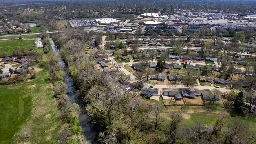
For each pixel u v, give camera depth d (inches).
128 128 4503.0
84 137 4753.9
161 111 5438.0
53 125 5103.3
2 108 5807.1
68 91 6678.2
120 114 5029.5
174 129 4564.5
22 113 5585.6
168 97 6156.5
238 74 7869.1
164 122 4963.1
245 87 6820.9
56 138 4694.9
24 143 4576.8
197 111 5556.1
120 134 4375.0
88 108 5241.1
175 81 7170.3
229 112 5536.4
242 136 4192.9
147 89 6441.9
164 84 6983.3
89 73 6560.0
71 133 4817.9
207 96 6072.8
